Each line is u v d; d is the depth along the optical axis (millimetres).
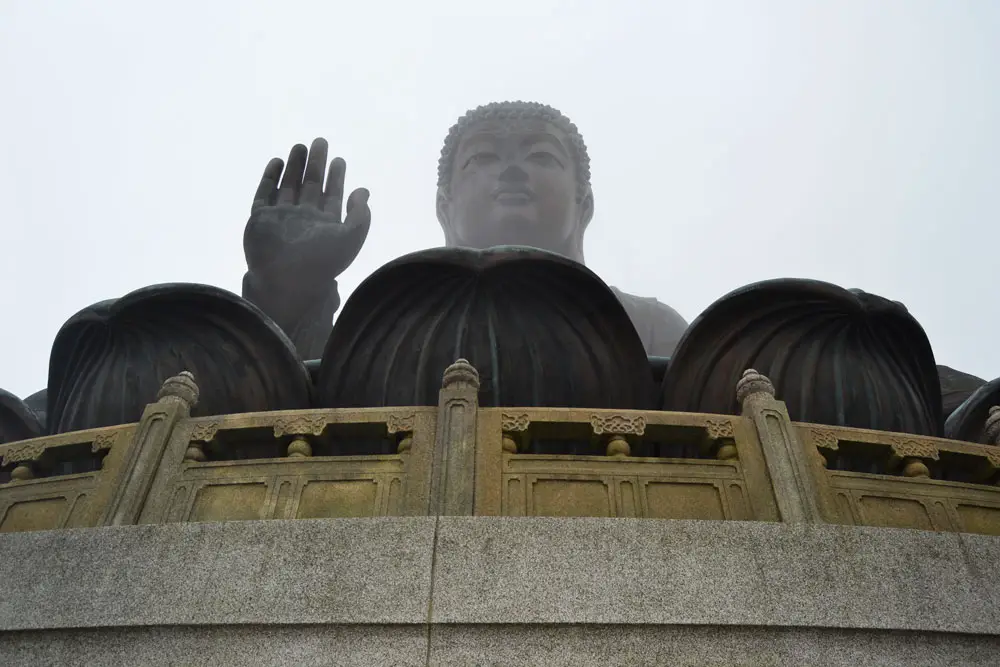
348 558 6785
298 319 15891
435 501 7582
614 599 6527
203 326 11852
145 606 6602
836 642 6430
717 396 11594
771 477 8008
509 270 11695
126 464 8156
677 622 6414
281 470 8070
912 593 6715
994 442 9531
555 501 7805
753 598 6590
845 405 11656
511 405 11664
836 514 7891
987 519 8227
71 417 12406
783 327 11766
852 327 11828
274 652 6289
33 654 6465
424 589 6562
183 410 8852
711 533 6996
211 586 6691
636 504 7824
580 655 6246
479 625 6367
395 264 11734
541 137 23422
